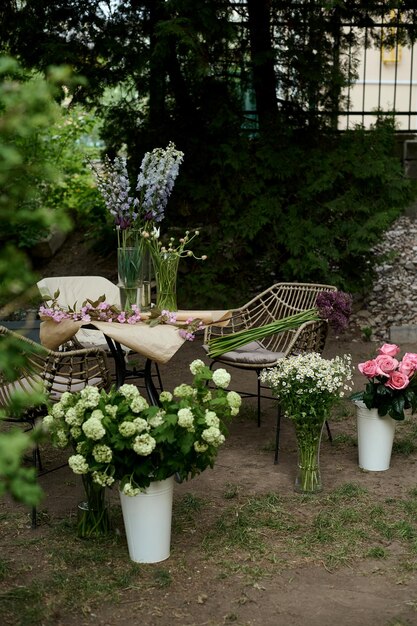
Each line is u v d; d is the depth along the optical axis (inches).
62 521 138.6
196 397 126.3
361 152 284.0
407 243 339.0
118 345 172.2
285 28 287.6
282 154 283.3
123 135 297.6
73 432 120.6
